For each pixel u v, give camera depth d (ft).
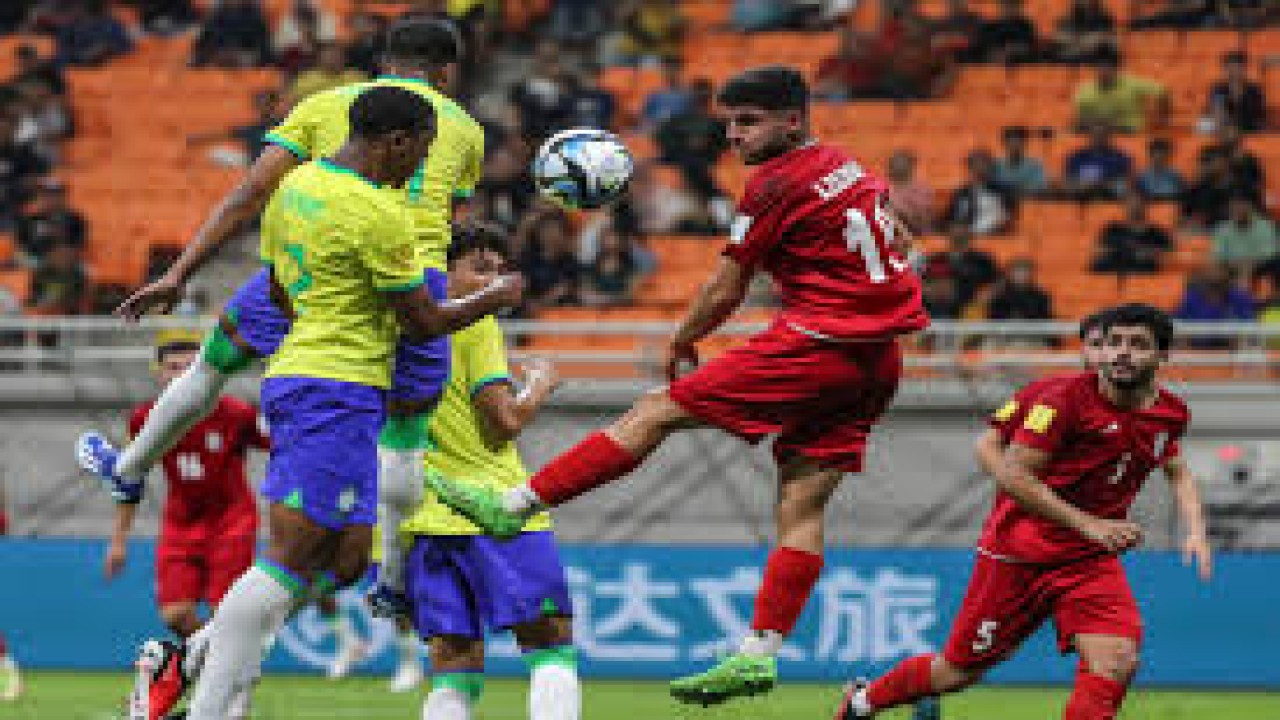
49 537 190.70
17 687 152.56
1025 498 97.25
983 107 253.65
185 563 140.67
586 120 243.60
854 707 107.34
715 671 86.99
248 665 85.40
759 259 84.99
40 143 259.80
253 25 272.51
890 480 190.39
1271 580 174.19
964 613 102.42
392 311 85.05
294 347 84.69
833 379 83.87
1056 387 99.04
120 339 218.38
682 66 266.77
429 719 96.07
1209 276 215.92
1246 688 173.17
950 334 204.13
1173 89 254.88
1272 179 241.76
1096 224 234.38
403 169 85.10
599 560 176.96
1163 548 182.91
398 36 93.04
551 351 202.49
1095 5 257.34
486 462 97.66
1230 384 193.06
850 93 256.52
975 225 232.12
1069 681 173.58
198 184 257.55
